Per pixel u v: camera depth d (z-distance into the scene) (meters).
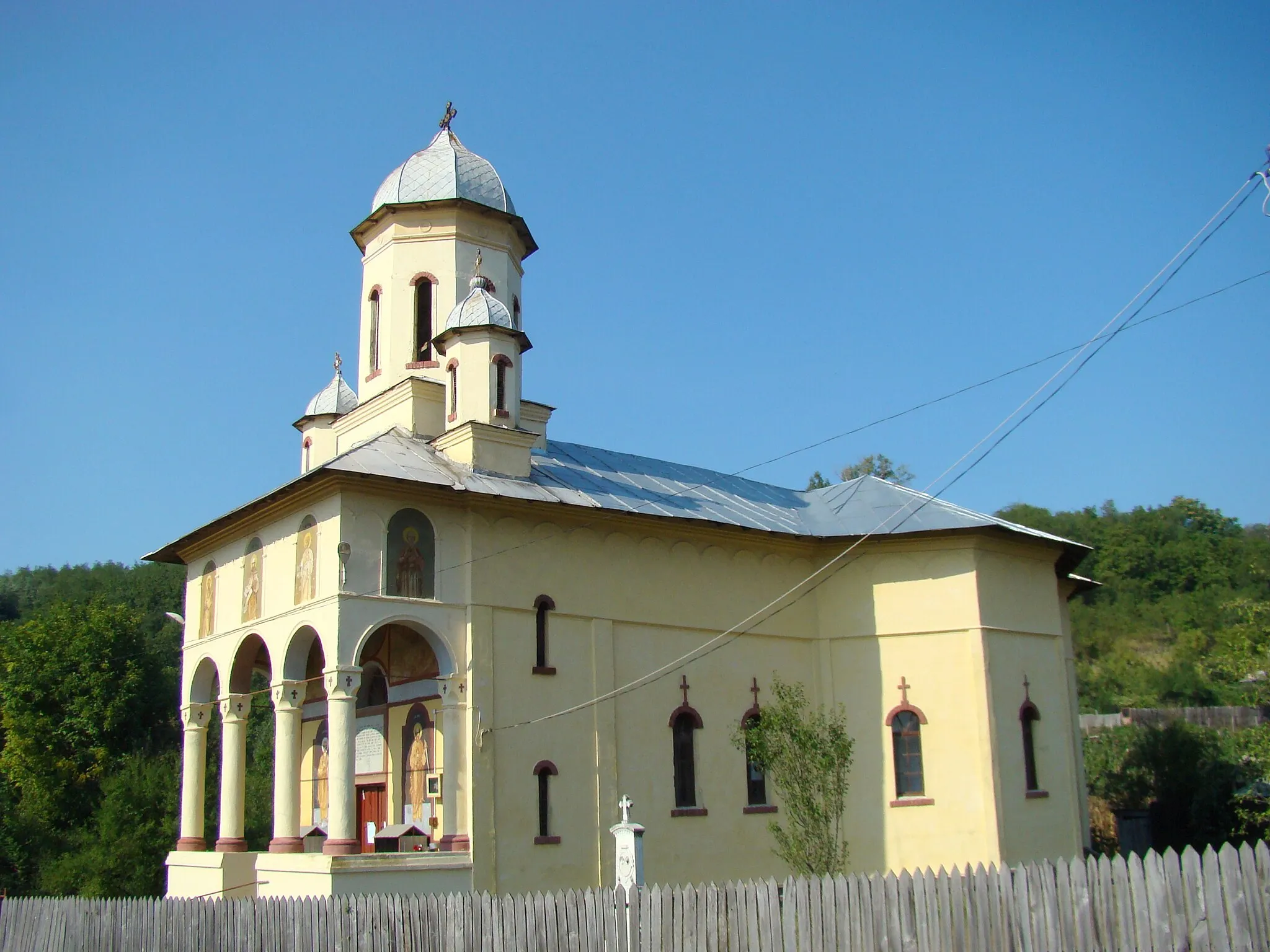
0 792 47.19
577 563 27.28
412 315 31.53
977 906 15.01
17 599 97.75
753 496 34.16
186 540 29.36
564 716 26.05
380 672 29.42
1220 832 36.28
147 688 53.59
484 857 23.84
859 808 29.73
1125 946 13.98
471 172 32.88
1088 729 55.09
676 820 27.41
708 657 29.17
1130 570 104.44
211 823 42.28
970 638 29.38
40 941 24.16
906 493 33.12
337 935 18.17
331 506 24.23
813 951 15.59
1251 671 30.84
